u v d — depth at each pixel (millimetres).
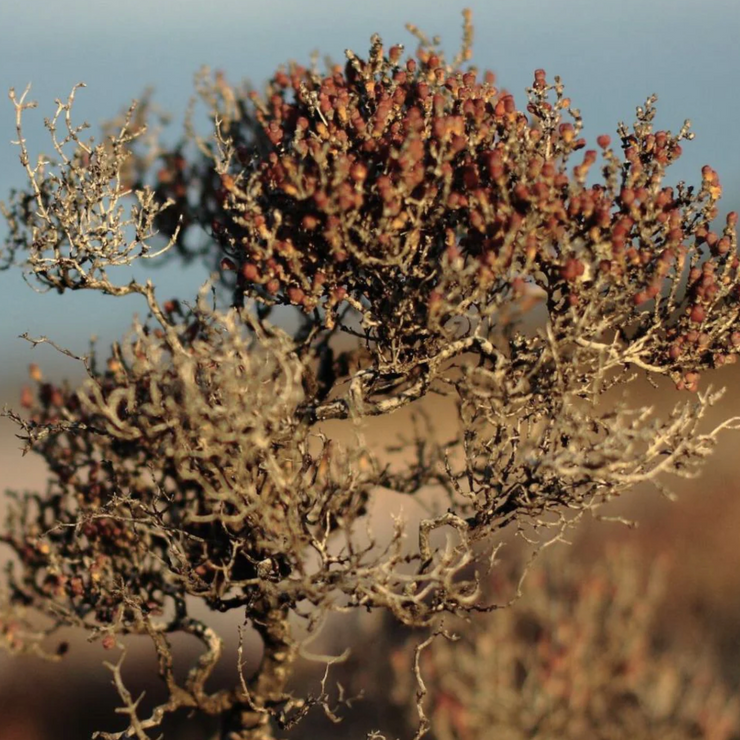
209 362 4859
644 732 7461
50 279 5062
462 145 4566
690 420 4730
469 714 7469
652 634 8320
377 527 8258
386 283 4754
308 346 5383
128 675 11688
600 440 4711
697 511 10547
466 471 5129
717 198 4789
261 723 6008
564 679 7566
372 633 8391
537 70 4926
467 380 4770
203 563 5543
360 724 8109
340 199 4445
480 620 7922
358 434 4805
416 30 5539
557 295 5148
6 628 6426
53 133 4953
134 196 6273
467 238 4691
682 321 4812
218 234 5293
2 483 17375
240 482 4742
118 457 6004
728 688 7887
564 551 8672
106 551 6141
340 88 5277
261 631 5828
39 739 10727
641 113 4930
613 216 4727
